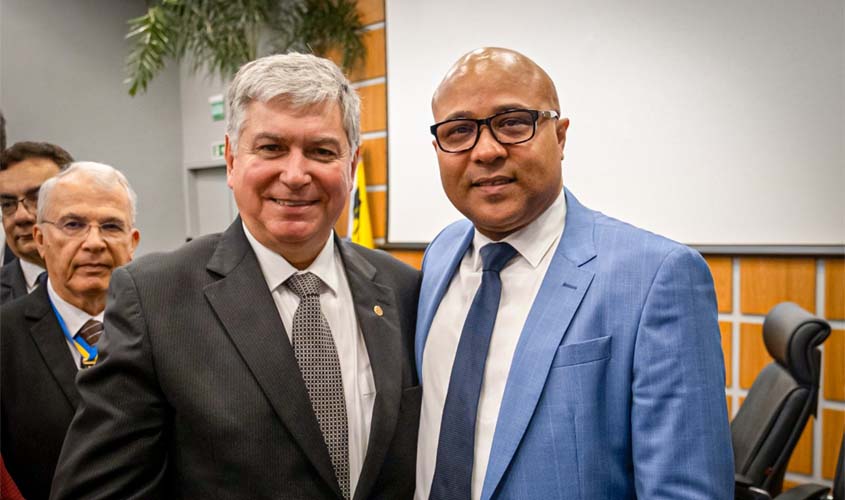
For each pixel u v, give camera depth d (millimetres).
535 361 971
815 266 2479
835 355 2453
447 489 1019
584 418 922
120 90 5414
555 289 1020
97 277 1417
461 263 1226
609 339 943
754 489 1814
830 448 2486
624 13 2891
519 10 3250
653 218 2861
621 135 2934
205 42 4172
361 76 4070
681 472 865
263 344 1006
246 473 947
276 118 1013
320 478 991
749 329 2660
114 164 5395
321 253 1166
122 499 920
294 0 4152
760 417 1974
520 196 1039
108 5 5297
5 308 1413
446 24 3572
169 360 963
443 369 1137
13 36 4746
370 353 1128
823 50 2404
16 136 4773
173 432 993
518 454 947
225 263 1076
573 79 3074
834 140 2408
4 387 1322
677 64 2754
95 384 966
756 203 2592
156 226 5723
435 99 1117
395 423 1092
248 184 1034
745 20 2568
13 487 1201
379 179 4035
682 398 883
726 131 2645
